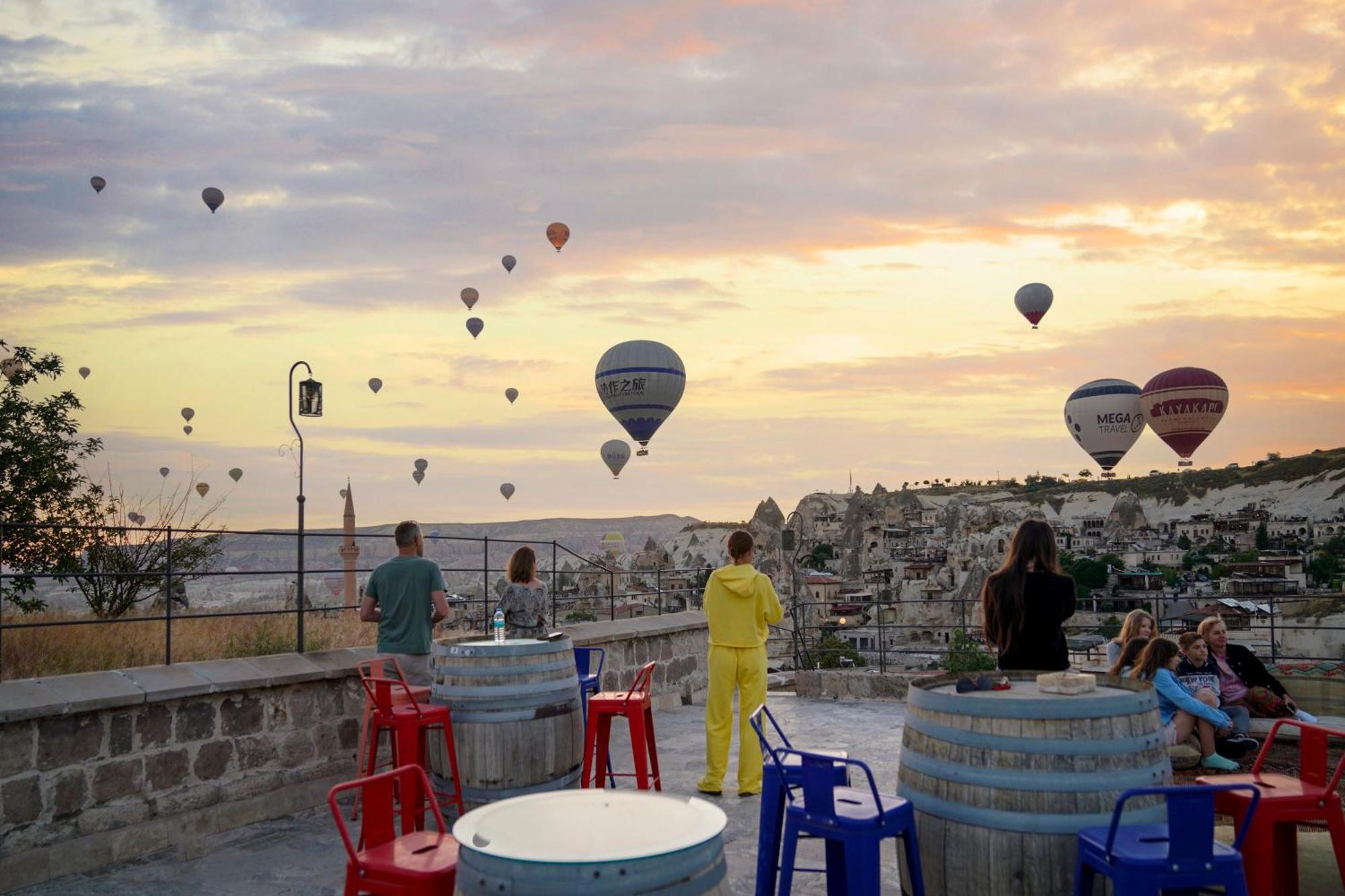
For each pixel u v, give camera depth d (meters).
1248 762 6.82
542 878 2.53
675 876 2.59
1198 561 116.25
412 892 2.99
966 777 3.39
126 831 5.59
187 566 12.30
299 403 10.66
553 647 5.77
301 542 7.16
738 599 6.66
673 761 7.93
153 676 5.91
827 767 3.42
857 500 143.25
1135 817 3.28
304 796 6.62
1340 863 3.63
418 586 6.59
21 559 13.02
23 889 5.07
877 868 3.35
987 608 4.86
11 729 5.16
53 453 15.13
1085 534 136.00
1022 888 3.27
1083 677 3.57
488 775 5.49
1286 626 9.12
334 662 6.98
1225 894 2.96
